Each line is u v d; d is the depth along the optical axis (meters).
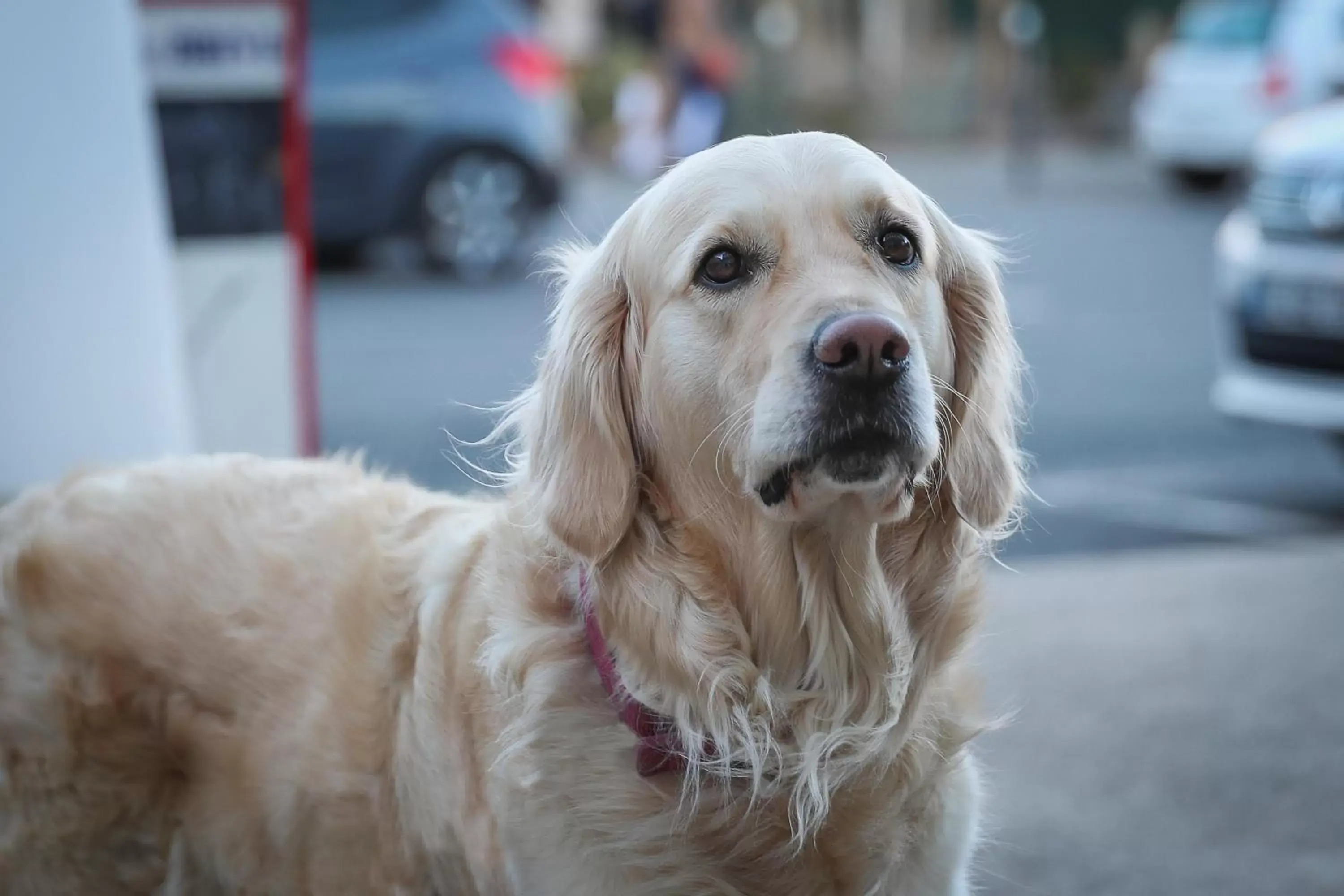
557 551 2.68
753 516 2.59
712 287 2.58
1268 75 18.38
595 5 29.55
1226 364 6.85
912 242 2.66
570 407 2.69
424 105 11.77
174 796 2.94
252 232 5.62
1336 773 4.15
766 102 25.25
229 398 5.64
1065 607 5.48
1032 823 3.91
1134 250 14.70
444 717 2.68
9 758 2.94
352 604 2.87
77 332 4.66
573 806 2.52
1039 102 27.06
